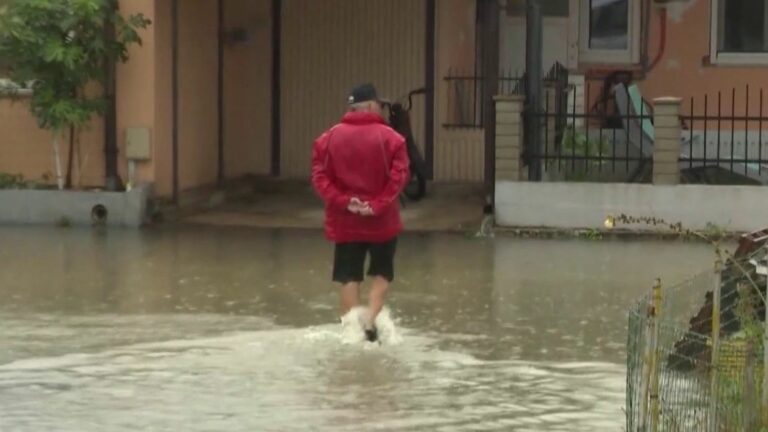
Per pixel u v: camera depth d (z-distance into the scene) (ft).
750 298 84.84
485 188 182.80
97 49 168.35
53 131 168.25
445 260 149.69
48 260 146.30
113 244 157.99
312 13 209.97
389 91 208.44
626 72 207.51
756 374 73.82
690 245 162.30
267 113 211.41
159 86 176.96
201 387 94.58
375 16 208.13
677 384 76.18
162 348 106.32
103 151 175.63
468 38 206.39
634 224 168.04
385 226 109.29
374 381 96.53
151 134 175.22
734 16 207.72
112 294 128.06
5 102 176.96
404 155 109.19
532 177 173.58
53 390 93.45
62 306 122.31
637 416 77.51
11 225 172.04
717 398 73.82
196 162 191.52
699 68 208.03
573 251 156.87
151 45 174.40
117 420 86.17
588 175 175.83
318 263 146.61
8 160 177.68
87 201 171.73
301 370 99.81
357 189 108.88
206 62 195.52
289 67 211.20
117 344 107.45
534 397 92.27
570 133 182.19
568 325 115.85
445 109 205.67
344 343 108.58
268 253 153.28
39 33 166.50
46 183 177.27
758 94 207.00
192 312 120.26
